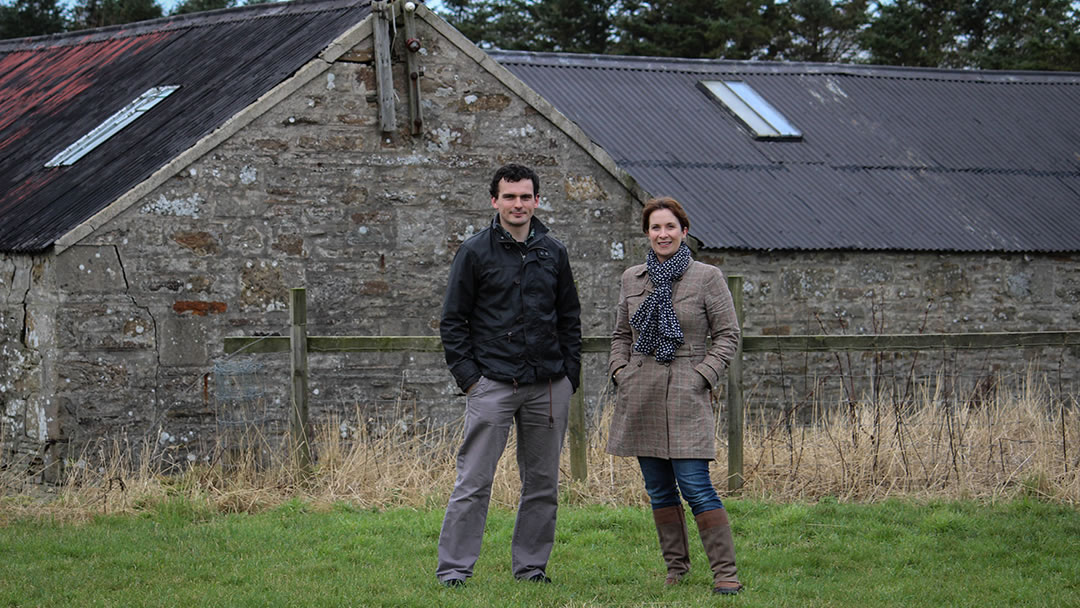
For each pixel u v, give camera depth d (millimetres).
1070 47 30531
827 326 13305
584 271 11297
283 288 10305
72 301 9633
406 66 10633
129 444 9797
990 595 6430
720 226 12938
